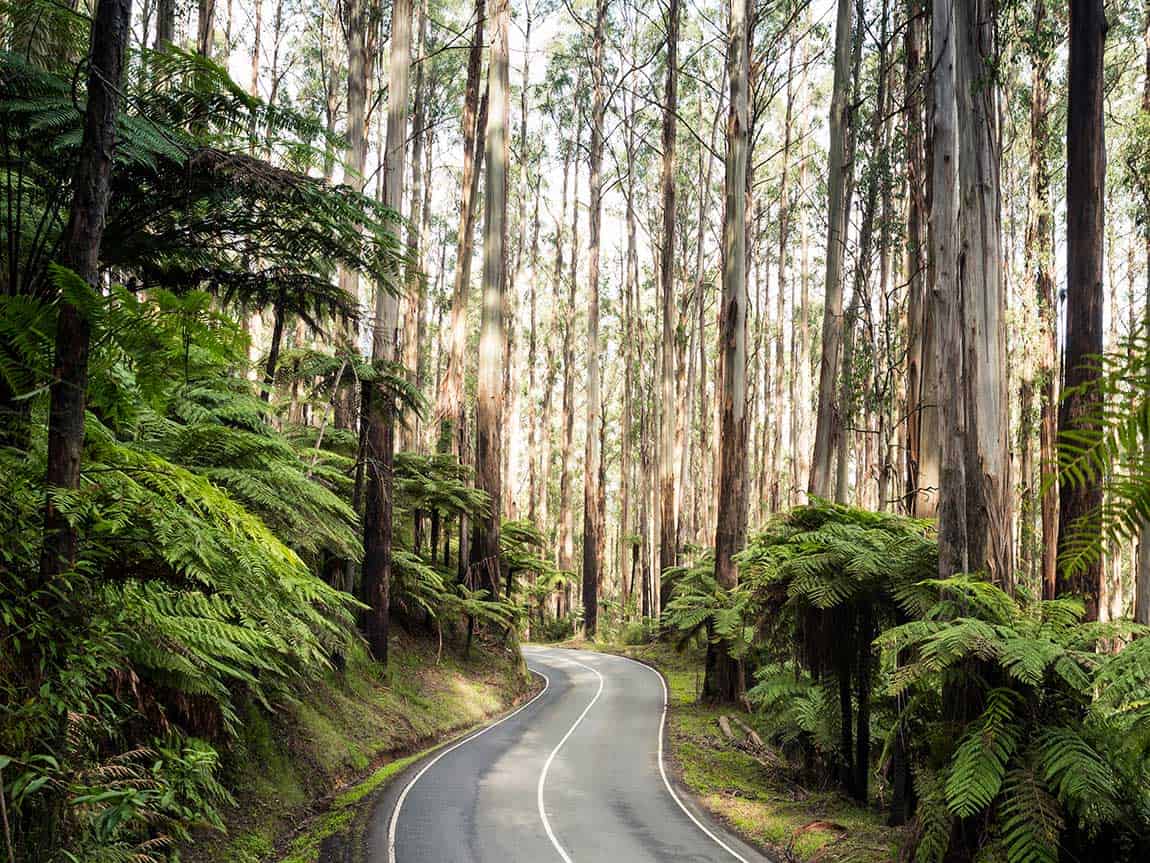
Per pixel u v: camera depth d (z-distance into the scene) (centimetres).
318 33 3584
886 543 1021
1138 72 2616
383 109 3734
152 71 711
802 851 989
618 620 4778
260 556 480
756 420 5188
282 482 729
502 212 2456
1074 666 672
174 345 405
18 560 434
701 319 4462
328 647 1029
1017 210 3384
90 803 423
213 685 725
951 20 886
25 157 646
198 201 739
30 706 390
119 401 457
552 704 2303
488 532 2458
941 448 839
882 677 1118
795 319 5162
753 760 1597
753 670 2186
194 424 674
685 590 2405
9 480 425
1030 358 2205
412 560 2023
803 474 4738
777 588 1098
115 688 598
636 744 1741
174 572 520
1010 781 686
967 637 697
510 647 2559
